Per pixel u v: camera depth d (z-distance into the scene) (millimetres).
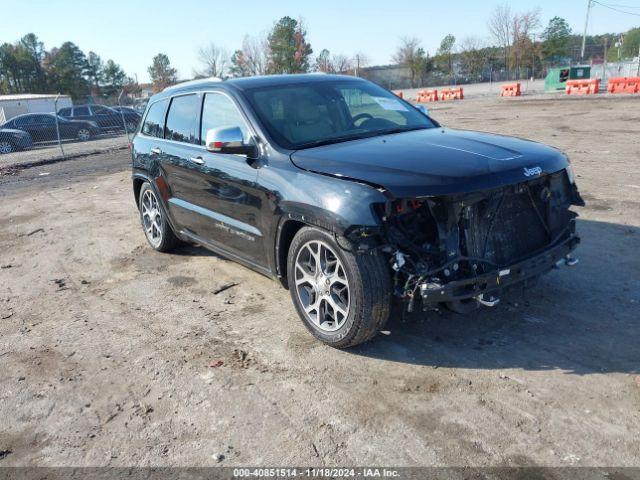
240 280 5480
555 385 3330
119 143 21719
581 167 9469
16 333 4664
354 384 3512
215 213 4953
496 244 3674
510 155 3748
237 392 3529
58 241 7520
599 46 82625
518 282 3629
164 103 5984
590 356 3605
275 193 3986
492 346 3822
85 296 5398
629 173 8734
